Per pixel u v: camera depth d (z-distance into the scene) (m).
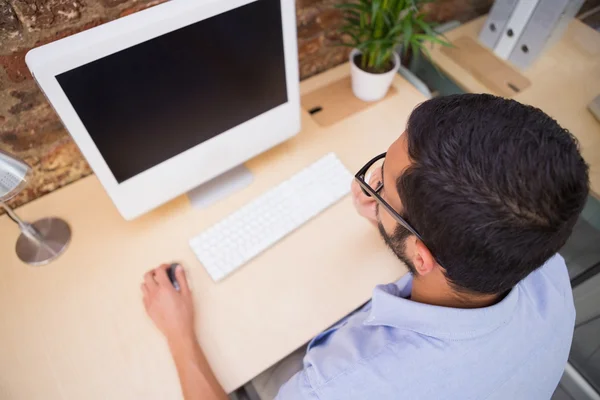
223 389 0.66
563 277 0.62
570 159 0.36
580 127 1.04
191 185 0.81
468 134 0.37
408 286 0.73
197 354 0.68
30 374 0.68
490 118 0.38
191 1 0.58
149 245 0.83
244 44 0.67
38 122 0.80
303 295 0.76
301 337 0.72
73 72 0.54
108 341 0.71
